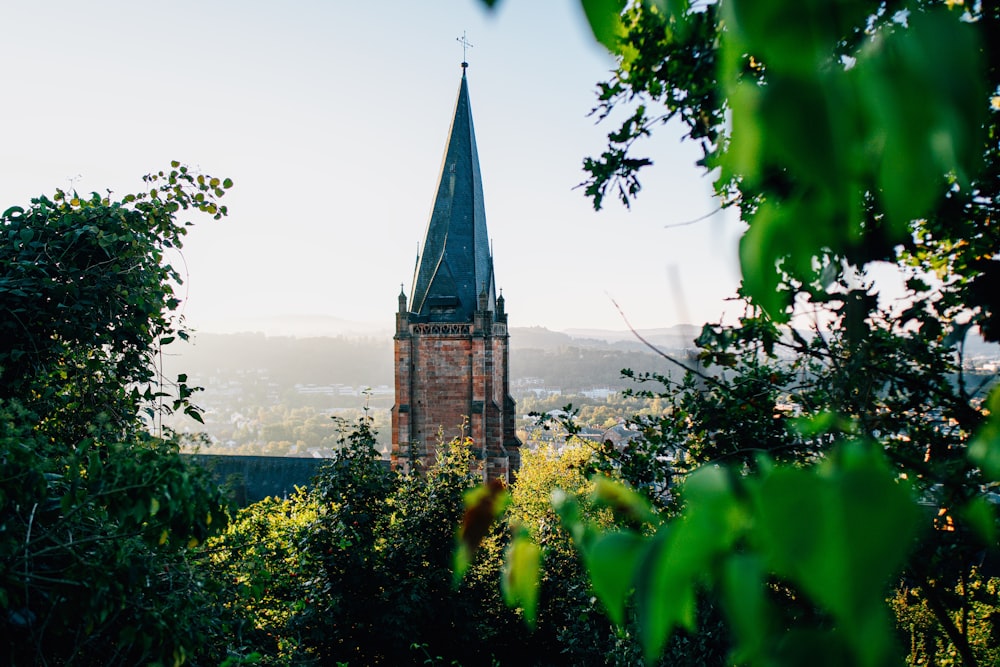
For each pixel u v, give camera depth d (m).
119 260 9.02
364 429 18.67
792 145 0.63
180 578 6.25
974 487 2.57
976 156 0.59
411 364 40.81
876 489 0.60
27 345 8.21
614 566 0.83
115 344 9.19
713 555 0.73
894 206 0.61
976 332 3.08
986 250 4.10
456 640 19.69
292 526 16.48
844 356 3.33
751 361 6.45
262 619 12.66
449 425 40.94
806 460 4.19
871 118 0.61
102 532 5.58
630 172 5.78
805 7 0.62
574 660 12.34
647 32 4.29
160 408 8.83
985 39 1.71
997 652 4.75
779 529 0.61
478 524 1.23
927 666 4.79
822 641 0.63
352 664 17.14
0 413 5.34
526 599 1.24
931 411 4.29
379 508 18.45
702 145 4.30
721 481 0.75
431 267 42.25
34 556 4.85
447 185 42.44
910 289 3.99
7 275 8.41
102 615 4.91
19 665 5.14
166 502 4.98
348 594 16.69
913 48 0.60
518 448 44.38
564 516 1.24
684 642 6.56
